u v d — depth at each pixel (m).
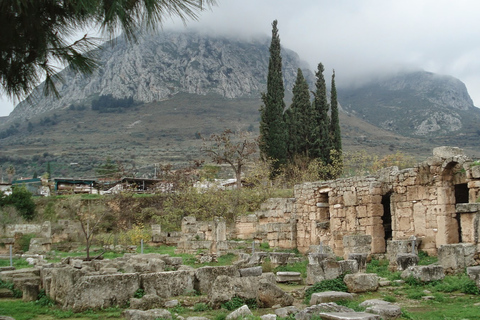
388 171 28.84
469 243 20.20
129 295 16.61
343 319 11.34
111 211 61.53
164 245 44.81
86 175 139.25
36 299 18.09
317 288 17.61
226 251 32.62
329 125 70.06
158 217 56.12
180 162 153.75
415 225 26.83
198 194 55.34
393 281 18.52
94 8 9.98
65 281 17.05
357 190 29.47
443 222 25.31
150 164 153.12
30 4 10.34
